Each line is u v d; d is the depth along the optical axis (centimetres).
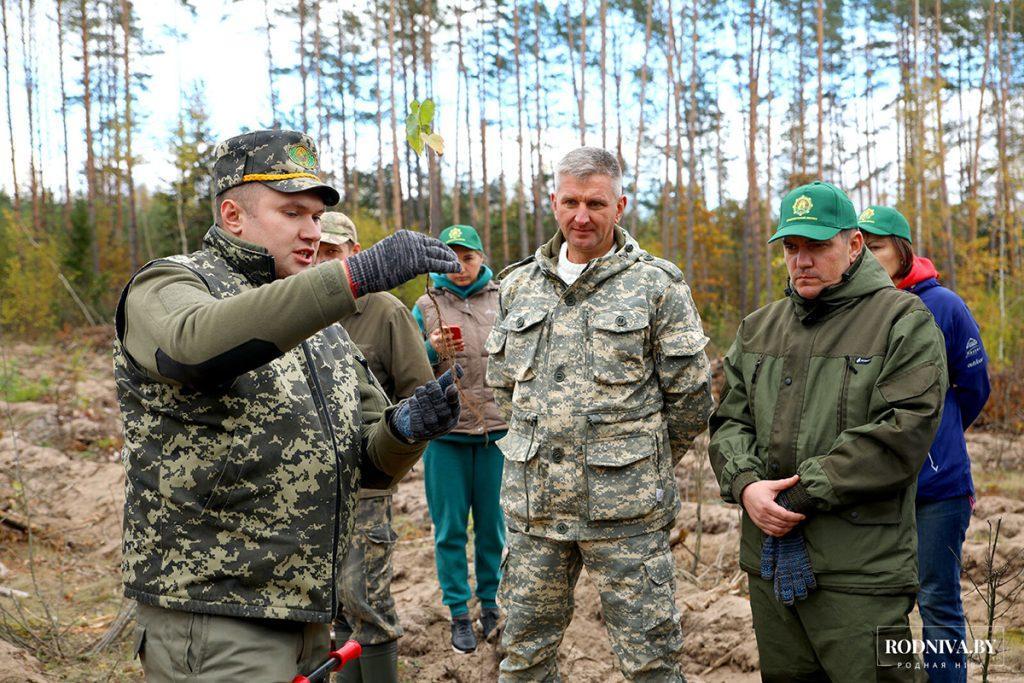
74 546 621
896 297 262
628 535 281
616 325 283
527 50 3133
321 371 204
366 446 209
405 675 400
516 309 306
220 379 169
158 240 2605
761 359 283
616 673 388
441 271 174
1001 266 1502
